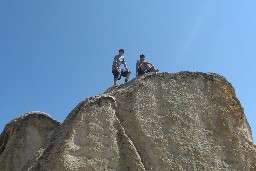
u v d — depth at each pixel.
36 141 15.65
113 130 13.60
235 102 15.30
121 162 13.16
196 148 13.96
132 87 14.80
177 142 13.91
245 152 14.47
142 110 14.24
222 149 14.27
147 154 13.55
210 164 13.84
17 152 15.52
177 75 15.21
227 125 14.70
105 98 14.14
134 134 13.84
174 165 13.49
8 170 15.30
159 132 13.95
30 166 12.80
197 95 14.93
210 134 14.40
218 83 15.31
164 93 14.77
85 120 13.49
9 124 16.16
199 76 15.30
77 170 12.59
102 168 12.87
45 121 15.92
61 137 13.12
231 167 14.05
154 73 15.21
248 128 15.47
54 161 12.63
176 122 14.27
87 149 13.05
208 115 14.71
